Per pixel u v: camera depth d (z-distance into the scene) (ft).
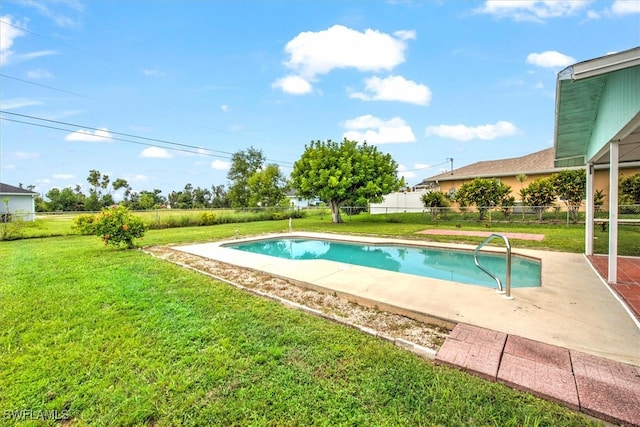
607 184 46.42
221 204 136.98
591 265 17.98
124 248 27.71
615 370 7.20
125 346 9.05
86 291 14.39
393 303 11.96
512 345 8.50
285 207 77.05
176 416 6.20
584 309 11.10
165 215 50.44
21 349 8.95
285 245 33.83
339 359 8.23
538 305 11.58
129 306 12.37
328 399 6.61
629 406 5.95
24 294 13.96
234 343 9.18
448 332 10.00
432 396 6.63
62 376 7.59
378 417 6.05
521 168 57.41
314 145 58.08
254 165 99.45
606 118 13.65
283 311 11.87
